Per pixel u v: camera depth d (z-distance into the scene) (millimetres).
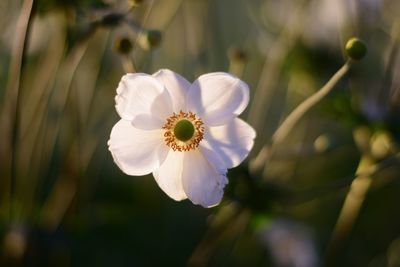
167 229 663
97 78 576
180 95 454
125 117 447
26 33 471
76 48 517
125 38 484
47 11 515
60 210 600
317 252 646
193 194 451
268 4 645
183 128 451
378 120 544
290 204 537
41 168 604
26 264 582
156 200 667
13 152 522
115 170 699
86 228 598
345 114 549
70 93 581
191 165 455
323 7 608
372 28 594
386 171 609
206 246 577
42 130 596
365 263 679
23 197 584
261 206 522
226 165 452
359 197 582
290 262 625
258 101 617
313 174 674
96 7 498
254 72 686
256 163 516
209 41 621
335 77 481
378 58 627
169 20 593
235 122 457
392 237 696
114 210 627
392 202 707
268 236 627
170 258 651
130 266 635
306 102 496
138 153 451
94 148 605
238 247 674
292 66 599
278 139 512
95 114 625
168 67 656
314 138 663
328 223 697
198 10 603
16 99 499
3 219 580
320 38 602
